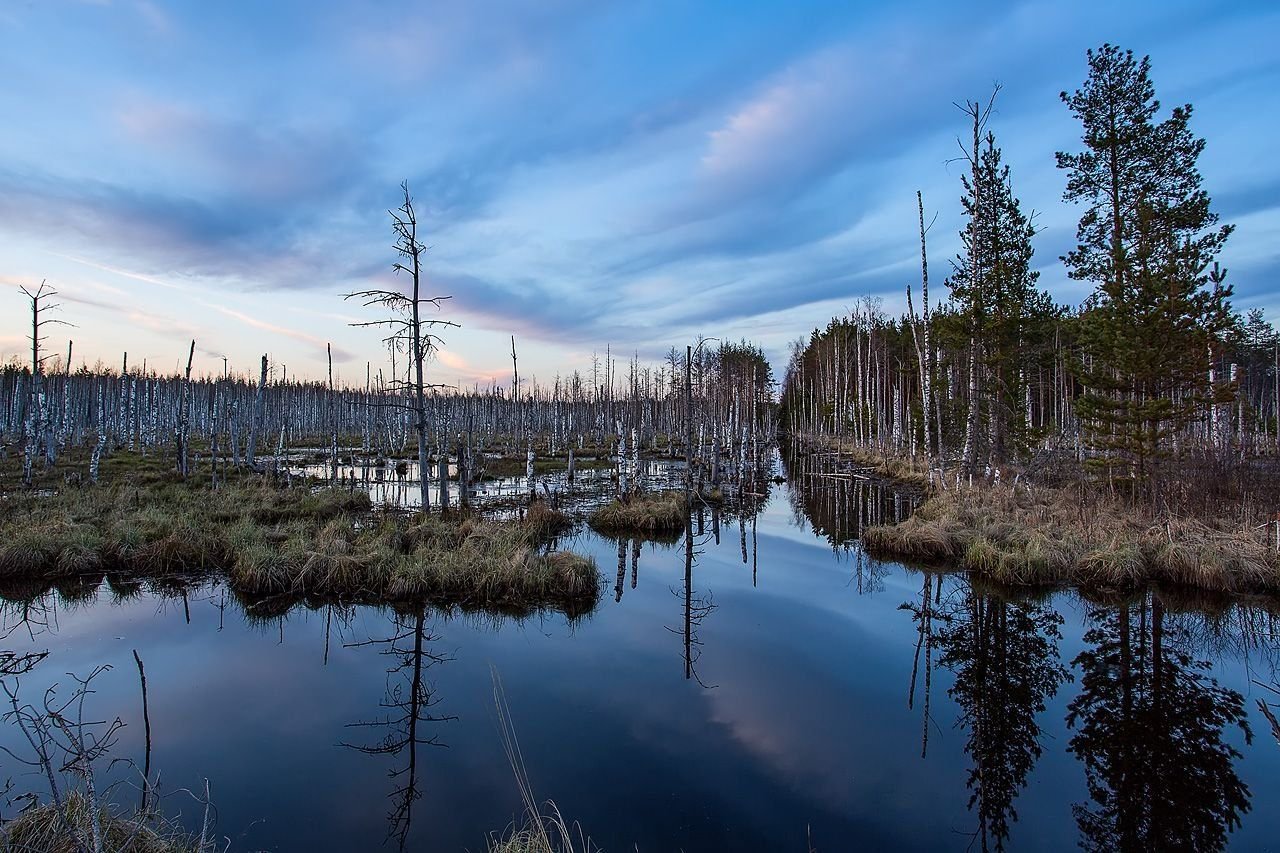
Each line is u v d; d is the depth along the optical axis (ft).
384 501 68.39
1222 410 65.67
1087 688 27.07
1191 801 19.01
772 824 17.66
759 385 215.92
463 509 60.64
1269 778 20.21
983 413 79.77
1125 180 61.93
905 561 50.03
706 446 153.99
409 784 19.65
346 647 31.65
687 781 19.90
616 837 16.99
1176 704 25.49
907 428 125.90
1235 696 26.21
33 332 71.31
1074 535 45.21
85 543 43.21
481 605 38.40
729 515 76.02
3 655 29.58
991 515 53.47
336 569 39.83
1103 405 53.93
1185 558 39.65
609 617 36.88
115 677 27.71
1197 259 50.80
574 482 98.32
